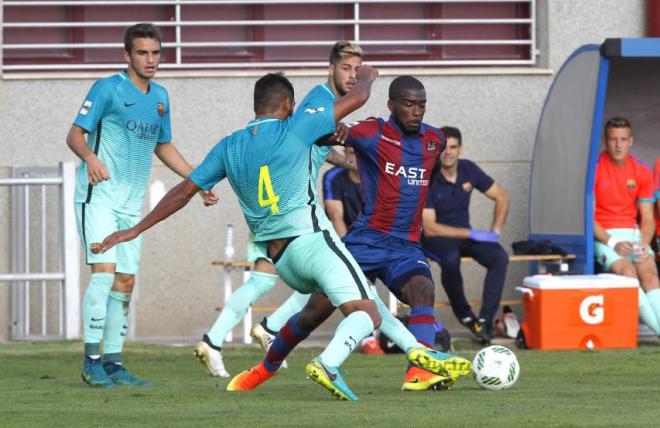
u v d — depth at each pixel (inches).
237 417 702.5
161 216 802.8
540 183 1401.3
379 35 1489.9
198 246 1419.8
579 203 1326.3
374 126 894.4
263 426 660.1
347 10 1485.0
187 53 1471.5
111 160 933.2
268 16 1471.5
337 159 1006.4
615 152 1355.8
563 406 757.9
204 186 797.2
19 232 1378.0
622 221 1352.1
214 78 1422.2
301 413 718.5
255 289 1026.1
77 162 1409.9
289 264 788.6
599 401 794.8
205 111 1419.8
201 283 1419.8
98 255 928.9
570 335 1258.0
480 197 1453.0
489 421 674.2
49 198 1401.3
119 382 947.3
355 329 773.9
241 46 1470.2
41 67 1450.5
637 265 1325.0
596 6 1470.2
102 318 934.4
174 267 1416.1
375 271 895.7
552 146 1375.5
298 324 845.8
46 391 898.1
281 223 781.9
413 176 891.4
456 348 1275.8
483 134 1456.7
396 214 891.4
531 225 1417.3
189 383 962.7
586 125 1316.4
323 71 1443.2
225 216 1423.5
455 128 1320.1
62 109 1407.5
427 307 868.6
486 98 1456.7
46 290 1405.0
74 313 1310.3
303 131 778.2
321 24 1475.1
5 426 685.3
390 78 1439.5
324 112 782.5
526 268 1461.6
